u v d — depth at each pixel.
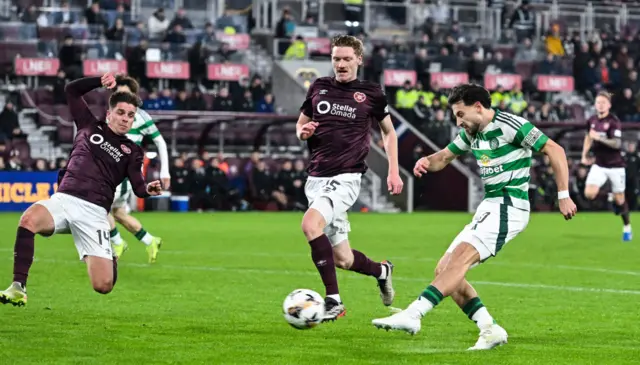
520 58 76.75
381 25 76.06
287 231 45.19
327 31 74.19
